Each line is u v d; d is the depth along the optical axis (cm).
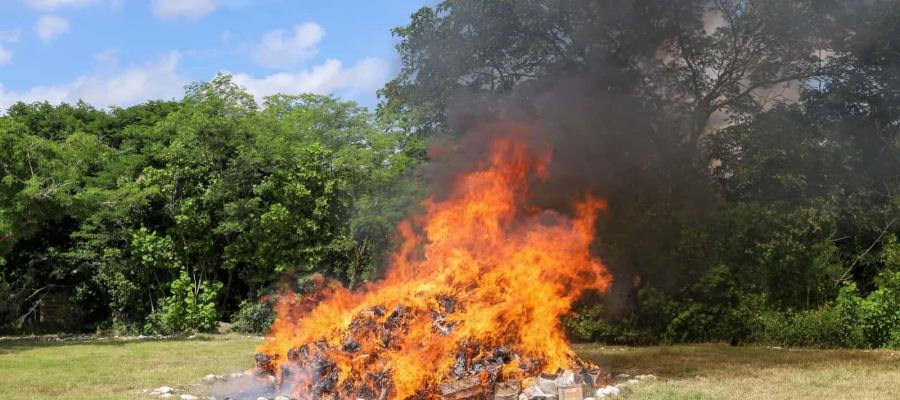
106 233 2103
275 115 2275
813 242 1650
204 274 2150
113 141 2498
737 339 1597
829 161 1764
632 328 1598
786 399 882
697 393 906
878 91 1845
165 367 1202
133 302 2098
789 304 1619
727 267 1605
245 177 2122
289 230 2056
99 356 1373
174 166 2108
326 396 883
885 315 1494
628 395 895
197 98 2212
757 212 1625
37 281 2181
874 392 930
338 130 2247
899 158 1817
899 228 1753
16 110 2514
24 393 941
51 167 1630
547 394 864
